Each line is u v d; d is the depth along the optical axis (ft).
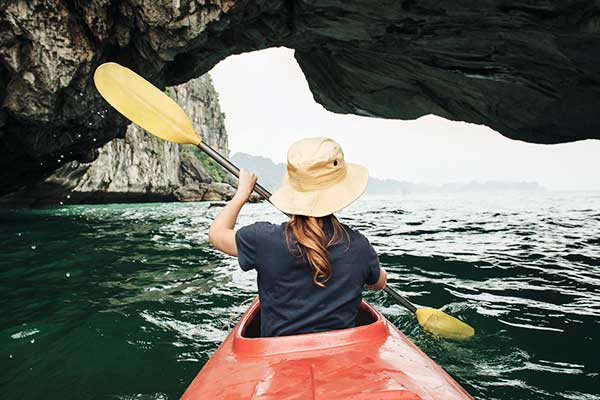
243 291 13.16
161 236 26.61
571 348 8.57
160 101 8.19
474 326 9.84
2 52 22.76
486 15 26.81
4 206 60.08
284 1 26.99
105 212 53.93
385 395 3.61
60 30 23.11
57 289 13.34
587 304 11.51
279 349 4.66
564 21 25.21
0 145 32.09
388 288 8.70
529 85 35.24
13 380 7.44
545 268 16.25
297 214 4.65
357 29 29.66
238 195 5.68
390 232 28.32
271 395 3.81
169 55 24.94
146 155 107.14
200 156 178.19
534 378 7.30
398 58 35.32
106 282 14.26
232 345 5.28
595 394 6.75
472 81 37.01
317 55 40.11
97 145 37.32
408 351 4.98
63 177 61.72
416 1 25.95
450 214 48.60
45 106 25.39
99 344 8.93
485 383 7.13
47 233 28.04
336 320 4.83
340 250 4.75
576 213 49.37
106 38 24.38
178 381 7.39
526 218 41.45
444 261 17.67
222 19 24.00
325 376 4.04
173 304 11.76
